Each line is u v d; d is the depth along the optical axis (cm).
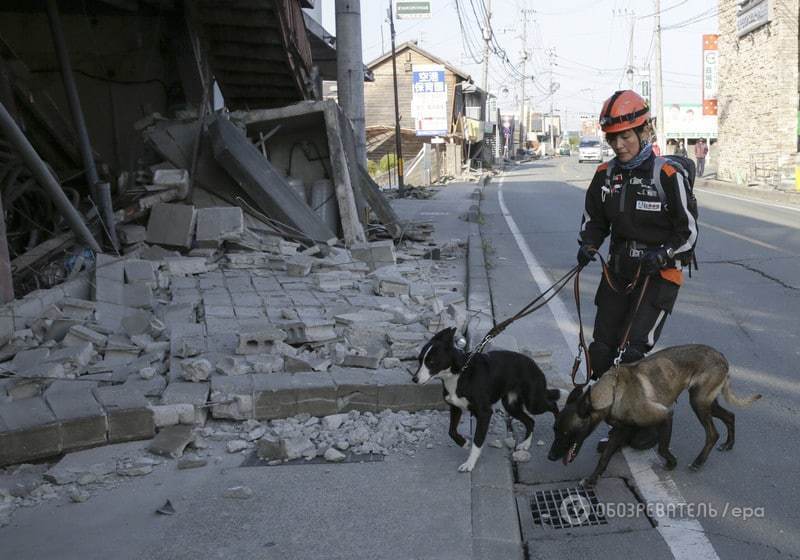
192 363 553
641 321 458
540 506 420
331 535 385
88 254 872
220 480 452
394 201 2394
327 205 1262
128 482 453
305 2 1689
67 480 453
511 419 535
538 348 688
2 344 645
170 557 369
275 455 478
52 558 371
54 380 565
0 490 439
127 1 1295
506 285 1024
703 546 371
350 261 1026
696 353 441
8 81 981
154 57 1412
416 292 844
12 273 809
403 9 2556
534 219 1850
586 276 1077
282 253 1036
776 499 416
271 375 561
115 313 740
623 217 457
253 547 376
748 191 2631
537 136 11862
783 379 611
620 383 422
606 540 381
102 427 497
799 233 1409
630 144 448
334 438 504
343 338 655
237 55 1488
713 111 4225
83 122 1002
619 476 450
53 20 985
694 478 443
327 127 1209
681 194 438
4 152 934
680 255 449
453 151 4472
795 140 2766
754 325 777
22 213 927
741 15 3052
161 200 1045
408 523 396
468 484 438
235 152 1087
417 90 4191
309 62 1717
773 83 2791
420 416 537
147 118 1177
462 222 1730
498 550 369
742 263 1120
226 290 858
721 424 521
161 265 927
